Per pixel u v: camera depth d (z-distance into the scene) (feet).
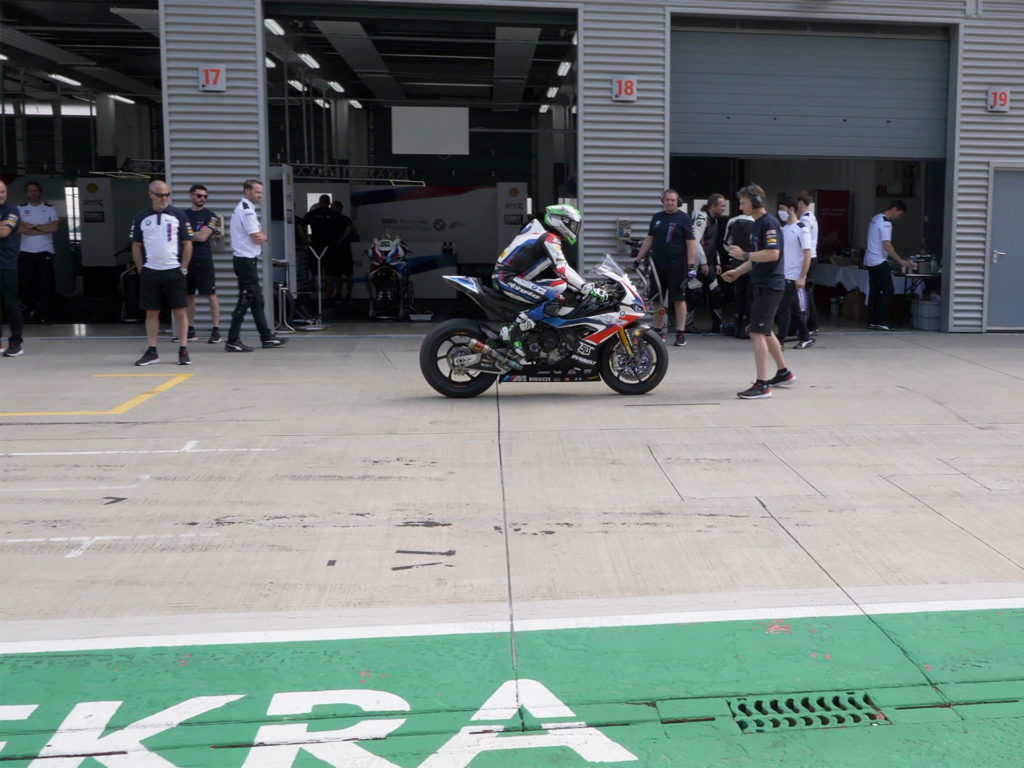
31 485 19.85
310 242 56.08
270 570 15.56
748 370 33.32
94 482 20.08
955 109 43.50
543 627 13.51
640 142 41.83
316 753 10.55
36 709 11.41
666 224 38.19
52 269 46.98
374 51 55.88
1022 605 14.20
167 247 33.09
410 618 13.80
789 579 15.21
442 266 62.59
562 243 27.91
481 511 18.44
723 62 42.57
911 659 12.59
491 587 14.92
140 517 17.99
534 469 21.15
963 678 12.12
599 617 13.82
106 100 74.28
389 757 10.49
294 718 11.24
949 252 44.06
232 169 40.11
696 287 40.47
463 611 14.05
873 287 44.39
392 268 49.14
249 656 12.67
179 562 15.87
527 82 67.26
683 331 39.01
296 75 64.44
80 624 13.61
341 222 56.34
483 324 28.45
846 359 35.96
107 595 14.58
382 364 34.40
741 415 26.18
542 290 27.30
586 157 41.68
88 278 62.54
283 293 43.42
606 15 41.01
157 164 69.77
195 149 39.93
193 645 12.97
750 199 27.73
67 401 27.71
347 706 11.49
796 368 33.86
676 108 42.60
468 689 11.86
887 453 22.49
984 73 43.47
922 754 10.56
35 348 37.86
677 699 11.65
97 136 76.69
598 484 20.11
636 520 17.95
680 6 41.27
